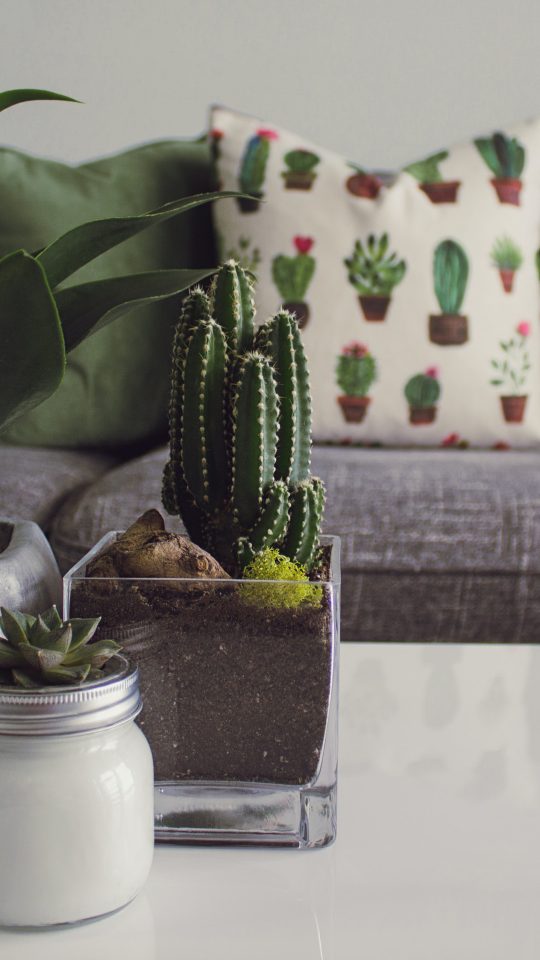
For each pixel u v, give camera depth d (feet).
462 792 1.94
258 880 1.61
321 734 1.73
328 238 5.26
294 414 1.95
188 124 7.62
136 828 1.47
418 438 5.24
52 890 1.40
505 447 5.31
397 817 1.84
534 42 7.54
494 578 4.00
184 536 1.88
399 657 2.82
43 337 1.50
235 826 1.74
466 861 1.67
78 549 4.04
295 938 1.42
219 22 7.53
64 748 1.41
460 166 5.45
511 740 2.20
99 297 1.60
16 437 5.23
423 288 5.24
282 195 5.30
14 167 5.39
